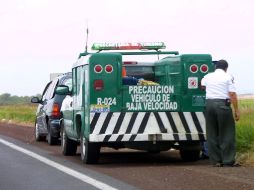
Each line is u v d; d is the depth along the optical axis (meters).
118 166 16.50
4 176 14.48
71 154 19.94
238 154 17.50
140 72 18.28
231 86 15.59
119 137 16.27
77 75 18.12
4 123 50.62
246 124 20.02
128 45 18.20
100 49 18.16
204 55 16.80
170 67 17.39
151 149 16.75
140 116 16.42
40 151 21.58
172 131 16.50
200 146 17.23
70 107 19.06
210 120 15.82
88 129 16.41
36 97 27.89
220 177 13.57
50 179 13.90
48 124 25.02
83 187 12.62
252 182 12.83
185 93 16.66
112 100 16.36
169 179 13.53
